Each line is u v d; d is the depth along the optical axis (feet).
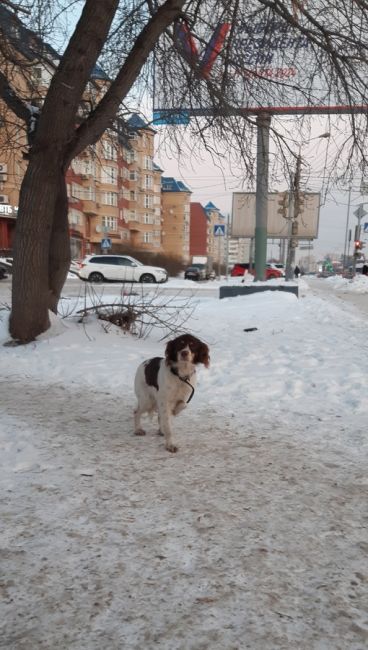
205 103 29.73
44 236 26.30
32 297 26.68
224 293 56.24
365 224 134.21
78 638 6.73
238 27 27.78
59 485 11.28
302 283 97.14
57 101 23.93
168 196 263.90
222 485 11.54
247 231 88.63
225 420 16.40
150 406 14.66
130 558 8.59
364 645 6.72
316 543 9.20
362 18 26.40
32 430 14.75
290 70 29.40
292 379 21.12
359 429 15.40
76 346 26.45
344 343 29.43
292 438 14.75
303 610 7.39
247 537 9.33
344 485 11.68
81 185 168.76
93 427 15.53
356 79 27.32
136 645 6.63
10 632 6.82
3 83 27.02
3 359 24.39
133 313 31.30
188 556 8.67
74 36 23.73
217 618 7.16
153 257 141.69
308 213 86.99
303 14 27.17
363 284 91.25
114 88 25.75
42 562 8.42
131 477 11.86
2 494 10.77
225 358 25.29
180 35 28.81
